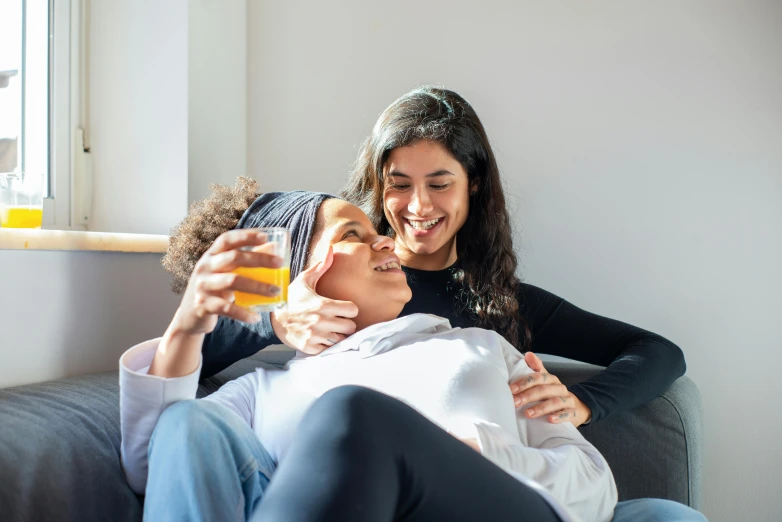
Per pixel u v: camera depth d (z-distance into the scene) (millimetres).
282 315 1229
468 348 1128
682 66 1906
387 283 1253
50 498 929
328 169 2107
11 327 1260
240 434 967
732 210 1878
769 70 1856
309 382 1171
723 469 1884
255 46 2121
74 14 1842
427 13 2053
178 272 1346
